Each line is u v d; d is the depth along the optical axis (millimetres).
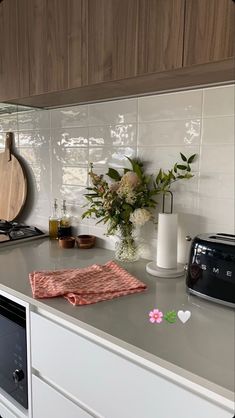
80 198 1778
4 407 1367
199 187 1322
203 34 916
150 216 1408
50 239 1870
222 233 1258
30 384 1196
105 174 1635
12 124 2109
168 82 1187
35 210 2053
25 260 1505
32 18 1373
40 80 1394
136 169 1431
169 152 1390
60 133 1825
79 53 1229
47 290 1136
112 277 1257
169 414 808
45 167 1941
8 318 1264
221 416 716
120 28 1096
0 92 1595
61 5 1259
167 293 1154
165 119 1384
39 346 1127
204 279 1084
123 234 1474
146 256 1530
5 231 1919
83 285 1169
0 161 2188
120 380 898
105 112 1594
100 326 931
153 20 1013
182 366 752
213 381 702
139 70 1067
